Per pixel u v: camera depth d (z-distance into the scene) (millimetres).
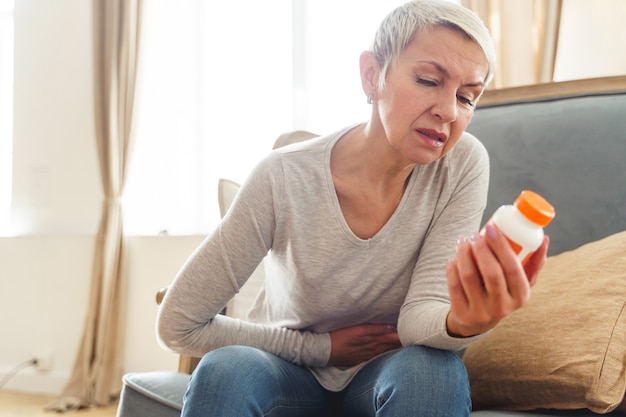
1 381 4016
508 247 719
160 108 3844
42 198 4020
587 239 1495
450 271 778
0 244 4094
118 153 3727
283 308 1217
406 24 977
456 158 1140
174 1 3812
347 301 1148
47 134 4031
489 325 847
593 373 1083
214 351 1018
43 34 4070
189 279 1098
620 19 2572
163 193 3818
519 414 1131
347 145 1138
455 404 887
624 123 1541
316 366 1196
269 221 1113
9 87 4449
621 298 1147
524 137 1619
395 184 1098
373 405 1046
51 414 3395
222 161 3699
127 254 3746
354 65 3424
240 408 947
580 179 1534
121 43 3719
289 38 3598
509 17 2715
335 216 1106
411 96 964
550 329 1177
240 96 3684
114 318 3637
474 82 962
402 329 1039
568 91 1675
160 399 1325
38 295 3979
